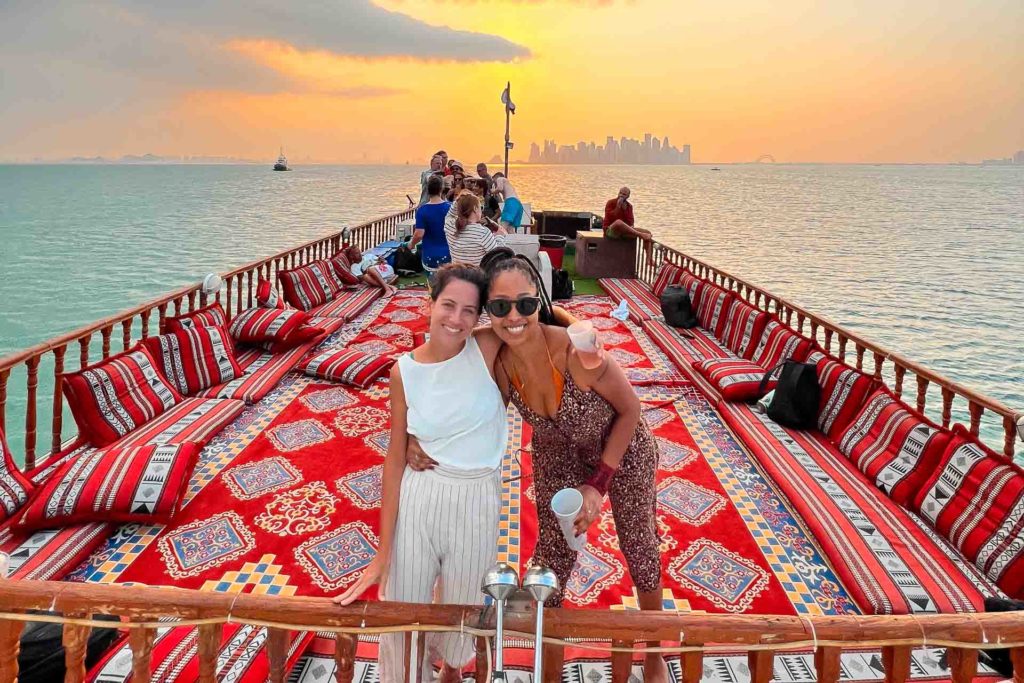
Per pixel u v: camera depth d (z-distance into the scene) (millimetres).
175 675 2602
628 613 1851
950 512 3736
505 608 1864
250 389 5867
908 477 4141
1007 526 3389
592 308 10023
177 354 5750
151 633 1842
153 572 3441
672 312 8398
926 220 56438
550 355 2301
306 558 3607
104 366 4832
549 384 2346
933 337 16641
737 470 4812
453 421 2176
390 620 1851
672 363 7270
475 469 2229
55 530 3650
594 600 3334
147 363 5266
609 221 12414
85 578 3373
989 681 2691
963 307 20016
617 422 2389
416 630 1841
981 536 3484
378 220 14383
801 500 4172
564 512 2059
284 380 6430
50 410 10383
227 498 4168
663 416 5848
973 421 4027
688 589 3441
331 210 57719
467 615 1854
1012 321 18312
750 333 7074
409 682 2031
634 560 2695
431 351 2195
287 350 7020
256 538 3771
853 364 13828
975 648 1825
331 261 10211
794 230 43656
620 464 2613
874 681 2787
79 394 4547
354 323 8664
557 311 2426
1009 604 2982
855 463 4645
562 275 10461
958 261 30203
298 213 54281
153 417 5055
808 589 3459
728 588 3457
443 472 2219
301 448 4938
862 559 3533
